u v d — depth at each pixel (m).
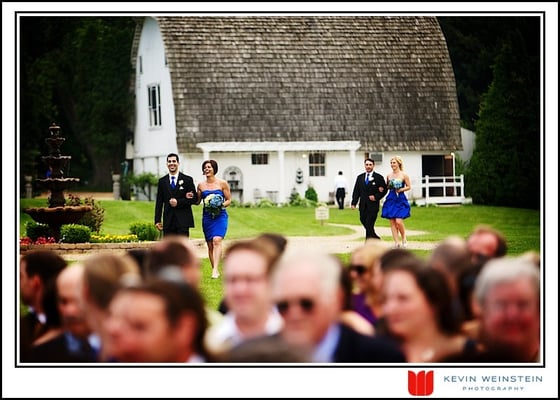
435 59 56.50
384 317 10.59
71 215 30.66
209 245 24.44
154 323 9.02
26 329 11.90
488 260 12.26
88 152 65.75
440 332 10.45
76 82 61.81
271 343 7.34
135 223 32.25
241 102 53.94
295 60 55.09
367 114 55.09
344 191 50.66
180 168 53.50
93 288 10.11
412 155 55.53
